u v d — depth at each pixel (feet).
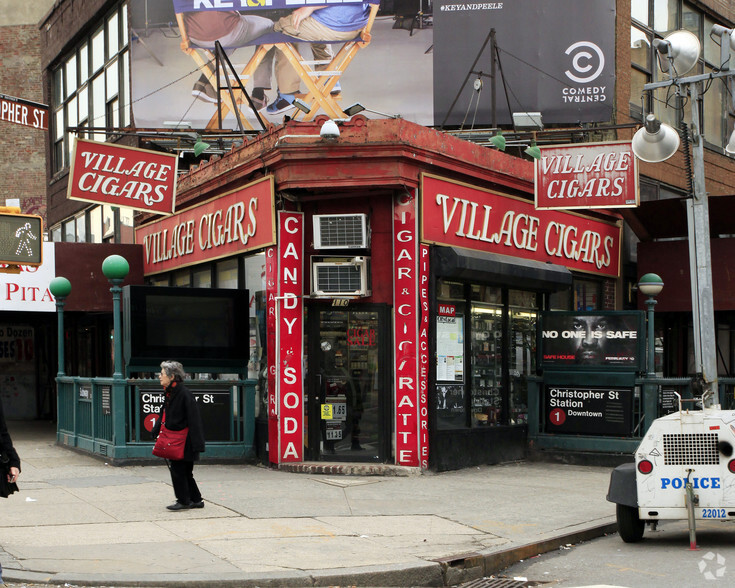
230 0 57.21
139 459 41.93
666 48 37.11
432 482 39.11
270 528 28.91
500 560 26.30
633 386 46.09
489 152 45.47
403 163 40.50
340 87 56.18
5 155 92.68
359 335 42.27
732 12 69.00
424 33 55.77
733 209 51.01
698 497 27.94
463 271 42.22
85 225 70.28
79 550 25.35
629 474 28.94
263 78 56.65
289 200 42.27
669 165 60.29
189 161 59.21
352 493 35.86
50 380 75.25
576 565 26.32
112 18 63.67
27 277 55.16
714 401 34.73
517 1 54.95
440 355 43.29
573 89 54.29
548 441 47.75
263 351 44.19
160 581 22.45
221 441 43.70
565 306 52.80
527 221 48.34
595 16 54.44
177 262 53.26
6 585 22.04
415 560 24.99
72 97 72.23
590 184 44.32
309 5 56.65
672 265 54.13
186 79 57.21
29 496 33.73
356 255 42.19
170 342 43.21
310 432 42.29
